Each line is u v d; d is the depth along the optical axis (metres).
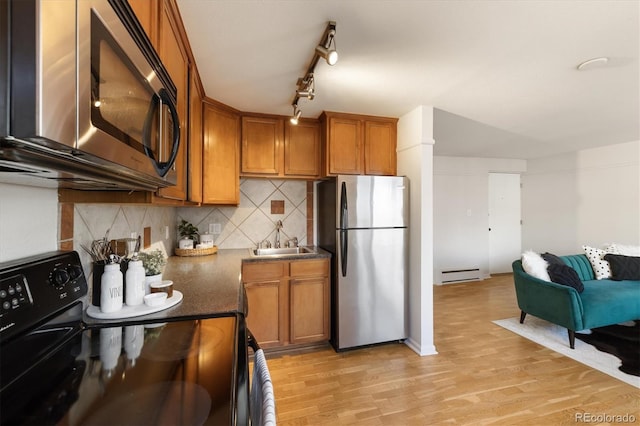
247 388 0.70
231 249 3.05
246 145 2.75
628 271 3.35
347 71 1.97
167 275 1.85
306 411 1.89
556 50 1.71
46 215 0.98
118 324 1.07
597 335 3.04
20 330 0.74
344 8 1.36
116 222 1.47
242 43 1.65
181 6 1.34
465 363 2.48
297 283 2.68
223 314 1.17
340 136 2.82
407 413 1.87
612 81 2.13
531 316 3.60
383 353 2.65
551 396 2.04
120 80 0.68
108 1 0.62
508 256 5.80
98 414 0.61
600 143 4.31
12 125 0.41
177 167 1.43
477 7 1.35
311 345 2.78
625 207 4.30
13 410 0.63
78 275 1.01
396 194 2.77
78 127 0.50
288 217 3.25
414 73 2.00
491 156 5.38
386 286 2.76
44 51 0.42
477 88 2.26
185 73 1.62
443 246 5.27
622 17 1.41
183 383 0.72
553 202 5.27
